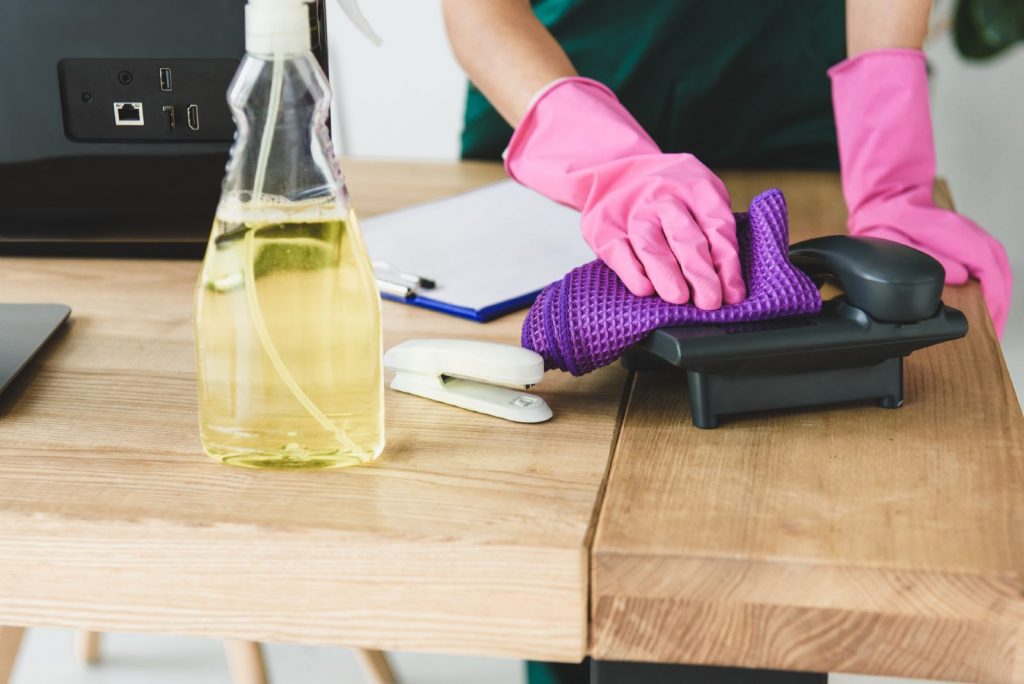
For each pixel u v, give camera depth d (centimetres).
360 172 128
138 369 76
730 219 74
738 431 66
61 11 90
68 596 58
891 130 101
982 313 86
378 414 62
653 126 144
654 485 60
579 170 86
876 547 53
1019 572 51
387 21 243
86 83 92
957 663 53
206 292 59
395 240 98
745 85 140
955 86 233
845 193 104
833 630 53
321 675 168
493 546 54
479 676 168
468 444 65
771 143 142
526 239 98
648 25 138
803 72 138
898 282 65
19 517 57
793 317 68
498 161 136
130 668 170
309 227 58
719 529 55
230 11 90
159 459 63
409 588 56
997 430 66
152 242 98
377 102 251
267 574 56
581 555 54
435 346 71
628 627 55
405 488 60
